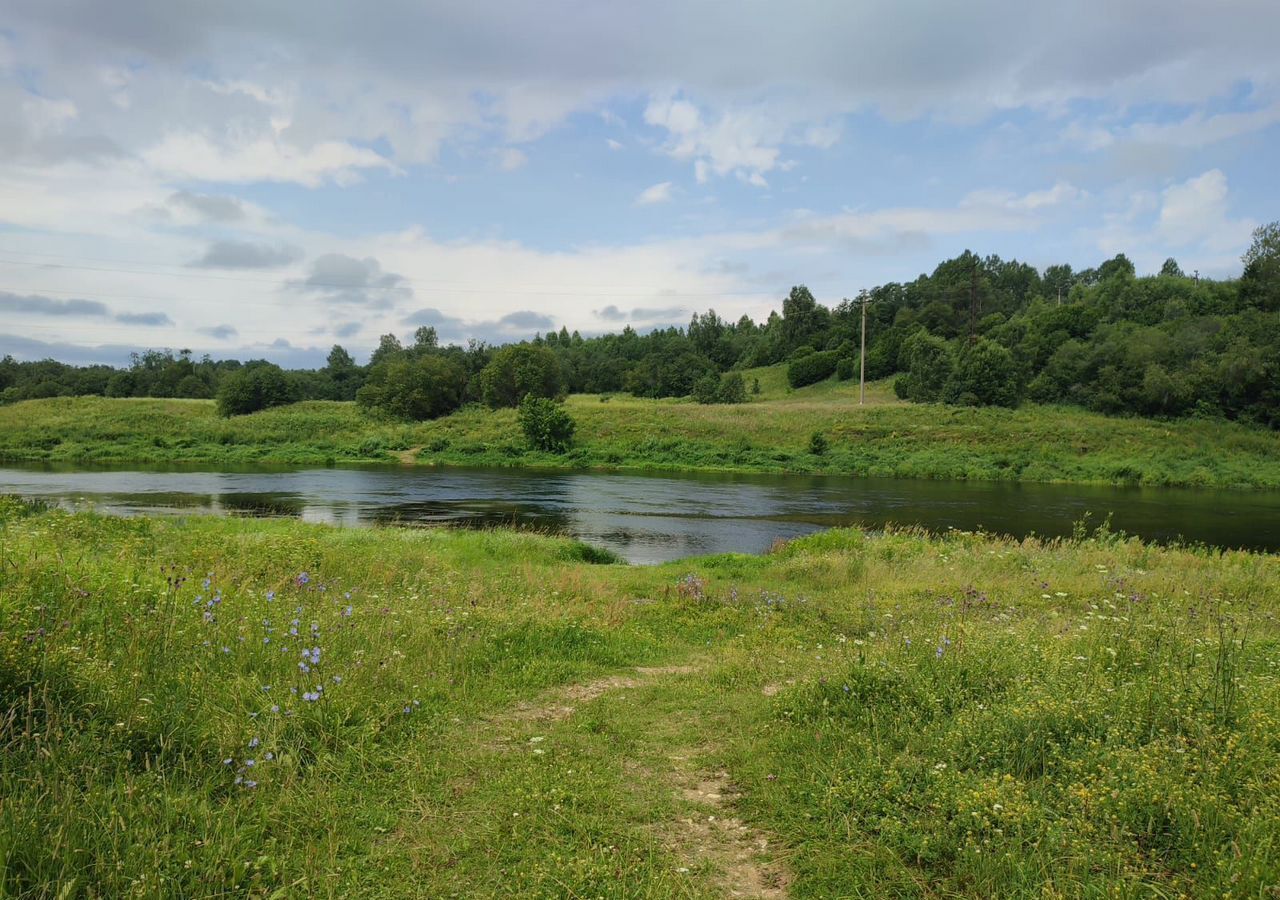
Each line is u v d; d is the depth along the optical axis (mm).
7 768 3904
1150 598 10797
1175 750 4379
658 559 22422
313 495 39531
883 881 3750
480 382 91125
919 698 5730
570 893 3600
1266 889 3166
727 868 3969
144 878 3283
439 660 7102
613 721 6039
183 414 83500
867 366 115625
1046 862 3637
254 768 4449
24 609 5988
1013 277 177000
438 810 4402
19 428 73312
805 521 31844
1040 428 67375
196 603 7180
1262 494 47875
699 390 103000
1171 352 78438
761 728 5770
